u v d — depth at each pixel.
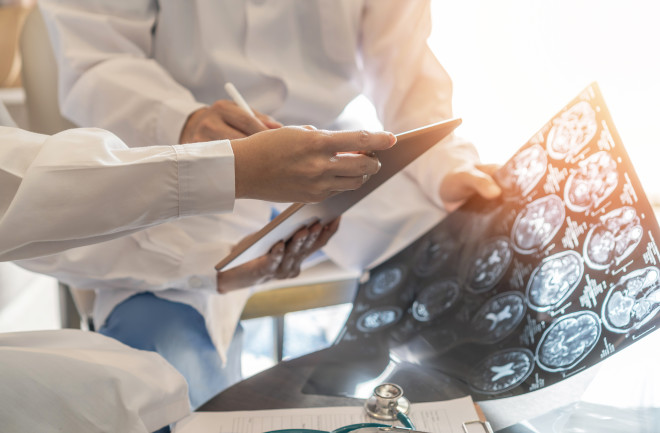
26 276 1.88
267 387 0.85
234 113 1.00
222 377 1.18
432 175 1.17
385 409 0.76
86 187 0.65
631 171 0.80
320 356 0.94
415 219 1.23
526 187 0.96
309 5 1.20
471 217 1.03
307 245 1.01
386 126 1.32
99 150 0.67
